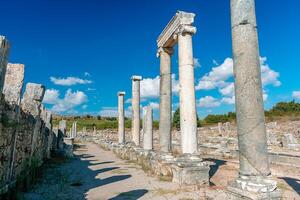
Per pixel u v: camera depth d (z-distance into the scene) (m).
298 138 36.31
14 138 9.45
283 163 17.42
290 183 12.25
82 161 21.55
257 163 7.43
